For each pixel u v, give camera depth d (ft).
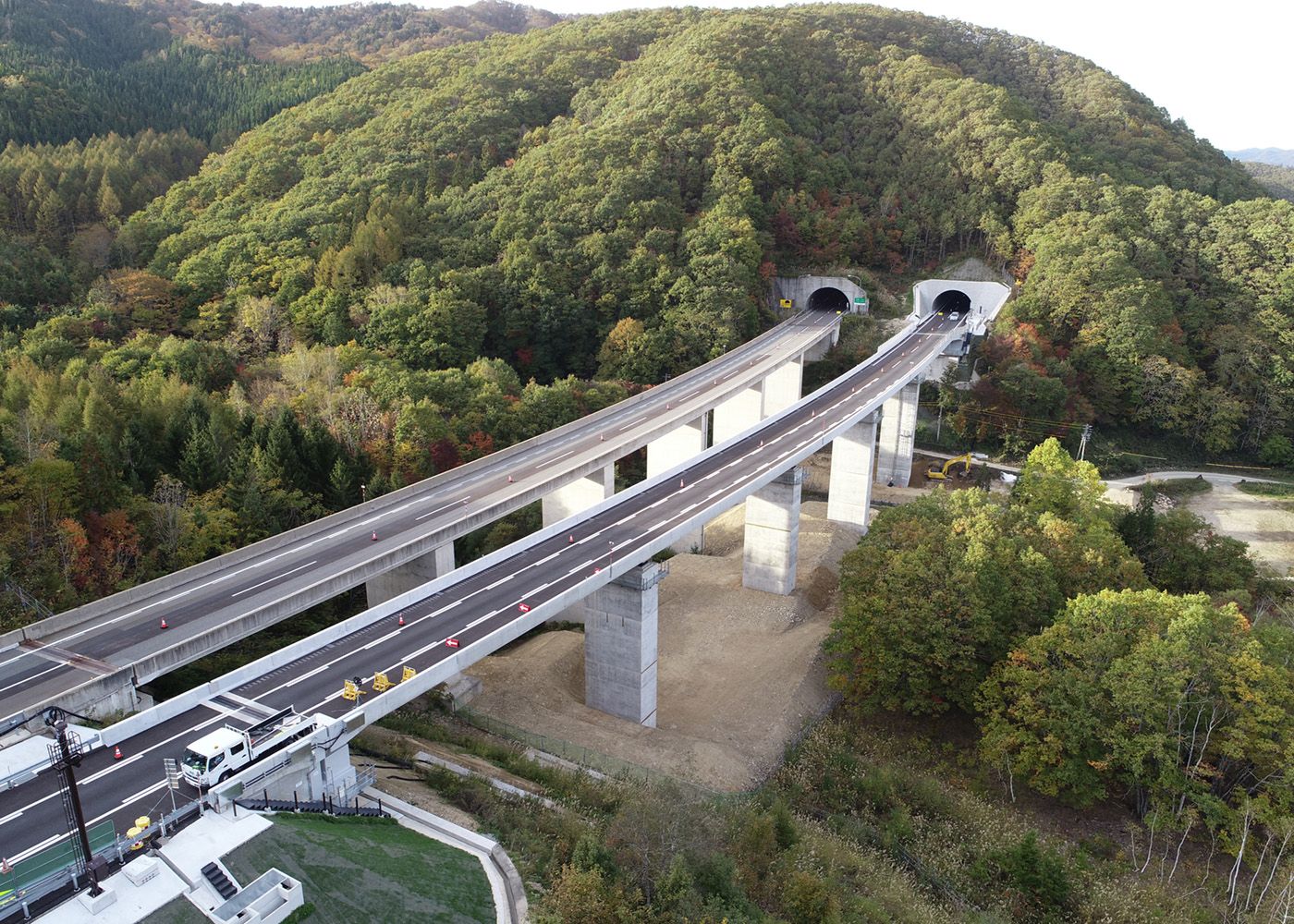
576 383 419.54
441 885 129.59
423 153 561.02
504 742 205.77
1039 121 634.84
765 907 145.69
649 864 135.54
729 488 277.85
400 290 439.63
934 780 213.87
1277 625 257.14
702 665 277.03
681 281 483.10
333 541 246.06
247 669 171.94
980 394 485.56
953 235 574.56
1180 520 317.63
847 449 374.43
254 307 423.64
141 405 302.25
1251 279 501.15
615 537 242.37
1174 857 193.26
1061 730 198.80
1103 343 483.51
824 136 642.63
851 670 242.17
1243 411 472.85
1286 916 151.53
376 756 176.96
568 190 519.19
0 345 379.55
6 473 225.56
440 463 331.16
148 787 139.03
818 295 592.60
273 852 124.47
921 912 161.68
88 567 225.97
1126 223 524.93
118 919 108.27
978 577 226.79
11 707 163.22
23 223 506.48
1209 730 187.11
